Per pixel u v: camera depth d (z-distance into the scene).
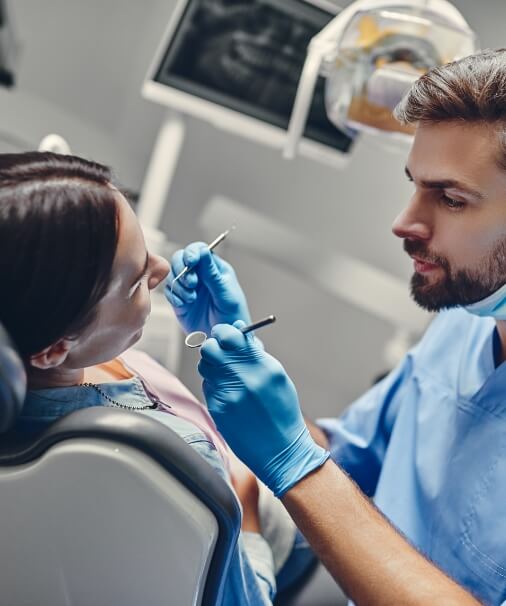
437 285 0.95
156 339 1.68
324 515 0.80
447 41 1.17
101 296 0.68
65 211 0.65
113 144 2.05
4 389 0.64
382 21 1.16
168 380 0.97
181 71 1.59
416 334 1.84
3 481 0.66
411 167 0.91
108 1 1.95
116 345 0.74
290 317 2.21
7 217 0.64
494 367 1.06
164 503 0.64
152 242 1.67
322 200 2.15
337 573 0.79
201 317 1.04
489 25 2.02
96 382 0.83
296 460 0.82
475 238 0.89
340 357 2.25
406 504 1.07
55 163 0.69
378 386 1.26
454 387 1.10
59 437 0.64
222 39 1.55
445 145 0.87
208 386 0.84
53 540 0.68
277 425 0.82
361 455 1.22
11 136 1.95
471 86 0.84
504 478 0.96
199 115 1.65
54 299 0.65
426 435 1.09
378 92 1.19
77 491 0.65
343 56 1.22
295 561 1.09
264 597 0.84
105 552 0.67
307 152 1.73
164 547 0.67
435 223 0.92
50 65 1.96
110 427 0.64
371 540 0.79
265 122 1.67
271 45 1.56
